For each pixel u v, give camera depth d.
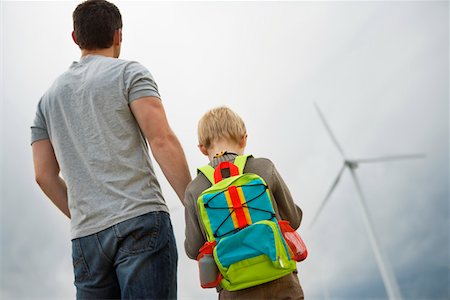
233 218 2.16
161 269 1.97
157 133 2.14
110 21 2.48
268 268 2.07
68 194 2.15
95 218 2.03
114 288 2.08
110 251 2.00
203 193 2.23
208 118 2.64
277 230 2.09
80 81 2.27
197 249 2.35
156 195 2.09
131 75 2.22
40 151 2.36
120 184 2.05
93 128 2.16
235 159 2.39
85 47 2.47
